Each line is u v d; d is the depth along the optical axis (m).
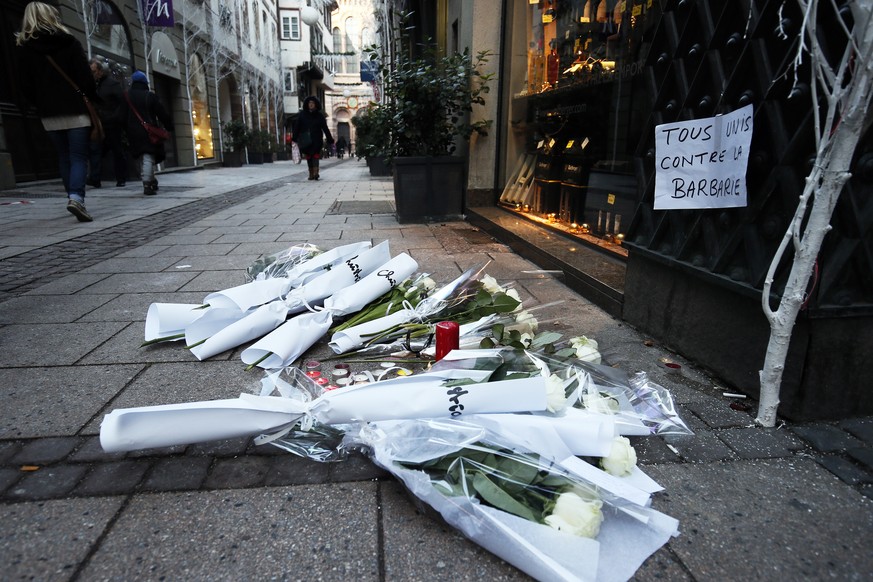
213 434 1.63
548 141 5.16
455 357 1.82
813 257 1.68
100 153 10.38
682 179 2.32
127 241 5.17
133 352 2.54
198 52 19.70
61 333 2.77
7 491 1.55
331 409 1.67
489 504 1.41
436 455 1.48
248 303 2.80
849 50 1.43
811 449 1.78
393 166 6.22
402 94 5.95
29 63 5.80
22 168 10.14
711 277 2.20
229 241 5.17
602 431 1.57
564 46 4.82
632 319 2.90
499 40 5.90
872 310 1.83
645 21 3.61
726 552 1.35
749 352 2.09
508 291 2.65
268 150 27.50
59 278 3.82
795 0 1.76
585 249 4.09
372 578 1.26
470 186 6.25
